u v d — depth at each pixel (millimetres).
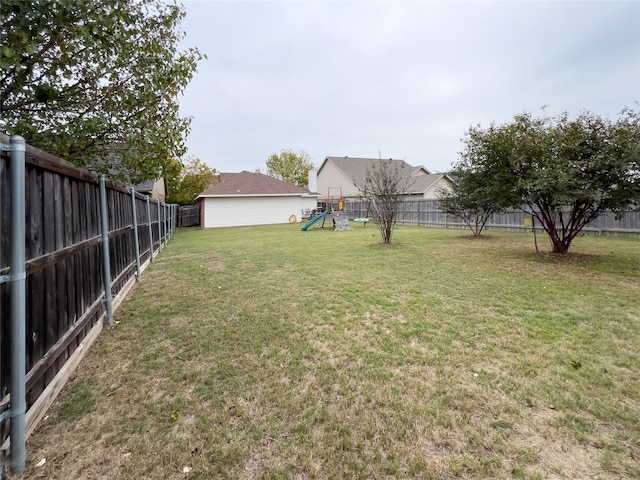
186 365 2576
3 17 1883
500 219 13344
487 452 1635
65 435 1798
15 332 1565
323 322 3414
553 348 2717
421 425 1833
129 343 3002
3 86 2338
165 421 1909
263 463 1587
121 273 4391
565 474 1493
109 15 2461
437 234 12195
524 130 6250
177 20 3402
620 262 6129
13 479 1498
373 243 9750
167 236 11852
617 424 1815
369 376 2355
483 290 4457
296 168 41906
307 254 7910
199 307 4008
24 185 1707
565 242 7117
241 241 11172
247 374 2422
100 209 3381
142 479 1501
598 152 5680
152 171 3502
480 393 2123
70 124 2703
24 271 1619
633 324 3186
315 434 1780
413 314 3580
